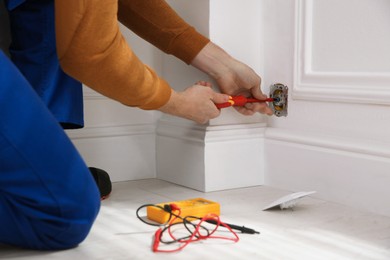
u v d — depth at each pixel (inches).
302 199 59.7
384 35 51.9
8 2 49.0
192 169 66.4
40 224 39.8
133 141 72.4
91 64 43.5
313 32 59.9
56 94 51.6
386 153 52.0
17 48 52.4
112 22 42.8
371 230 47.9
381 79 52.2
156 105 51.2
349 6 55.4
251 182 67.2
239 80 62.1
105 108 70.3
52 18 50.0
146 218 52.7
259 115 67.3
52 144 37.8
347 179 56.2
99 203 42.0
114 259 40.8
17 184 37.7
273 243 44.3
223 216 53.0
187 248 43.2
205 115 57.8
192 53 60.8
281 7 63.4
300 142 61.6
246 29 65.4
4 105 35.7
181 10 66.9
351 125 56.1
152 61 72.3
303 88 61.0
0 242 42.9
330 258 40.5
